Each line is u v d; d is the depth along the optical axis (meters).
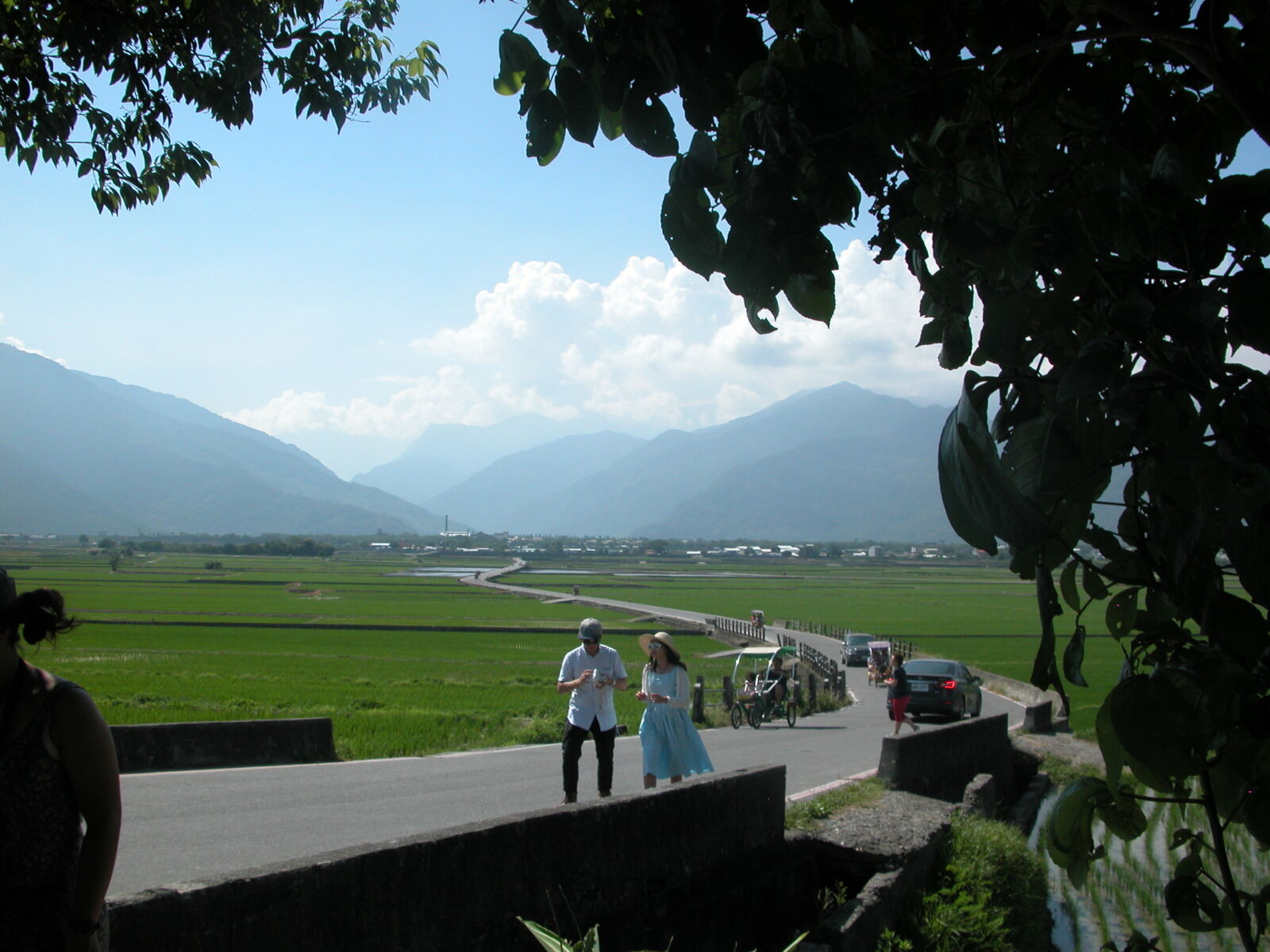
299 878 3.46
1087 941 9.25
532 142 2.05
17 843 2.46
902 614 85.94
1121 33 1.88
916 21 1.92
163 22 5.30
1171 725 1.84
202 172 6.22
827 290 1.86
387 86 6.23
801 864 7.34
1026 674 40.75
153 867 7.53
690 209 1.93
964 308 2.21
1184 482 1.83
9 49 5.47
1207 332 1.62
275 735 14.21
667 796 5.54
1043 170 2.14
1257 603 1.63
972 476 1.67
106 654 38.72
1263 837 1.91
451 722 20.44
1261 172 1.74
